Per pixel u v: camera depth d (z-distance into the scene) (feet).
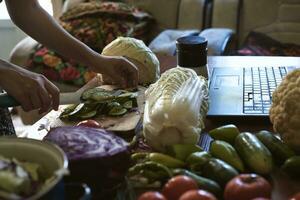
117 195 2.08
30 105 2.70
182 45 3.22
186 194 1.77
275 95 2.46
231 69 3.78
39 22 3.23
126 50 3.48
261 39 6.90
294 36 7.07
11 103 2.66
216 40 6.25
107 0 7.80
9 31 8.85
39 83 2.72
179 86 2.55
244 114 2.82
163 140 2.36
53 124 2.81
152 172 2.12
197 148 2.28
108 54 3.54
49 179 1.69
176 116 2.32
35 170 1.75
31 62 6.66
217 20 7.33
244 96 3.11
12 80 2.66
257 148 2.19
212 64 4.01
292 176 2.16
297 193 1.94
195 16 7.43
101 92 3.10
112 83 3.48
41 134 2.73
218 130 2.42
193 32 6.82
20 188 1.57
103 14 7.13
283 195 2.06
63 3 8.47
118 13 7.13
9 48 8.99
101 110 2.87
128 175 2.14
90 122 2.56
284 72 3.59
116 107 2.87
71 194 1.79
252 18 7.30
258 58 4.14
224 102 3.03
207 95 2.78
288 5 7.07
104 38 6.92
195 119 2.38
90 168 1.94
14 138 1.91
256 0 7.24
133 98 2.97
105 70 3.31
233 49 7.09
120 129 2.64
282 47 6.69
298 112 2.28
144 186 2.11
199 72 3.27
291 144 2.33
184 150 2.25
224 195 1.94
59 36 3.26
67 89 6.56
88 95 3.06
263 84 3.33
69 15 7.25
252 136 2.29
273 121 2.45
